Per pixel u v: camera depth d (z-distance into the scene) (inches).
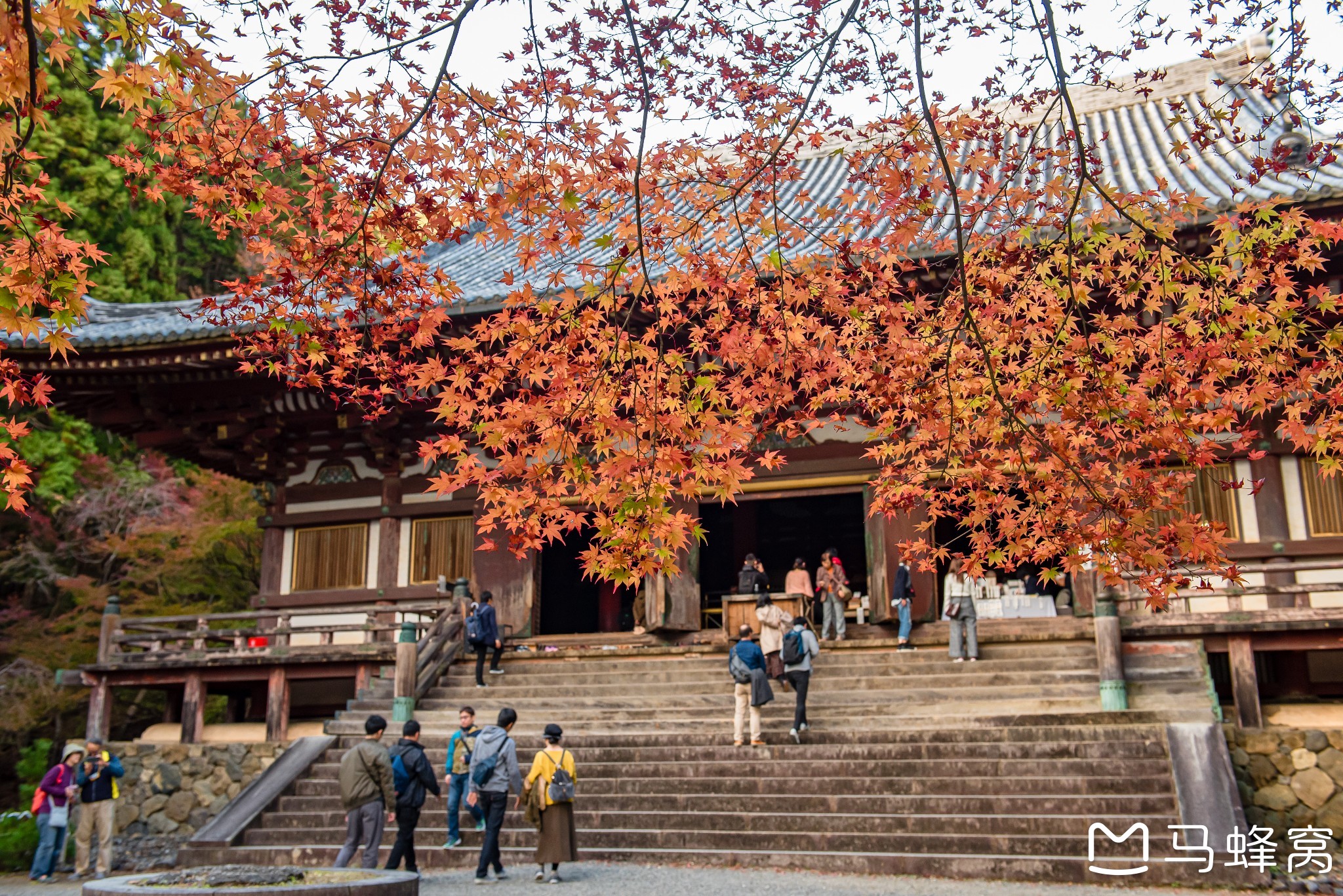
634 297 305.1
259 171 286.5
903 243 299.3
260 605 880.9
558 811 436.8
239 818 566.6
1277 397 314.2
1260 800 521.3
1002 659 646.5
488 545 284.7
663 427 266.2
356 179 282.7
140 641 751.1
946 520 891.4
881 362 338.0
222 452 883.4
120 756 719.7
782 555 1225.4
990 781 498.6
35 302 237.0
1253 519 703.7
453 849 506.0
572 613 1177.4
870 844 470.0
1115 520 350.3
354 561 873.5
